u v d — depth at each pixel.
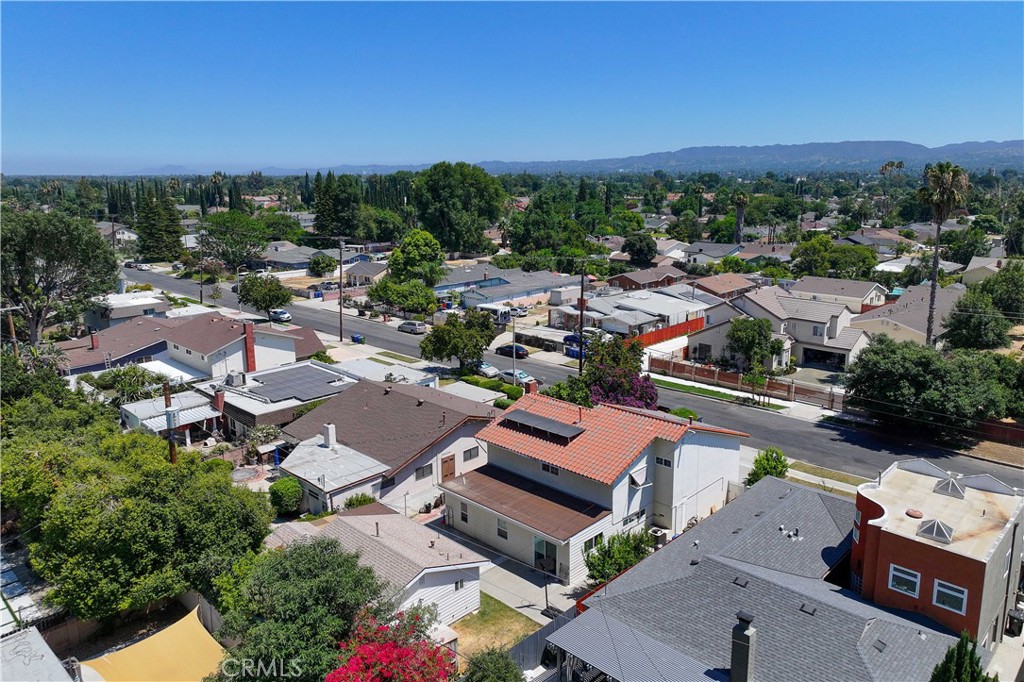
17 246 62.03
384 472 34.53
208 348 52.44
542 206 141.75
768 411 51.03
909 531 21.31
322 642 18.16
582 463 30.48
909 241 141.75
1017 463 40.44
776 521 26.23
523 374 58.50
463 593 26.09
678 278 101.00
